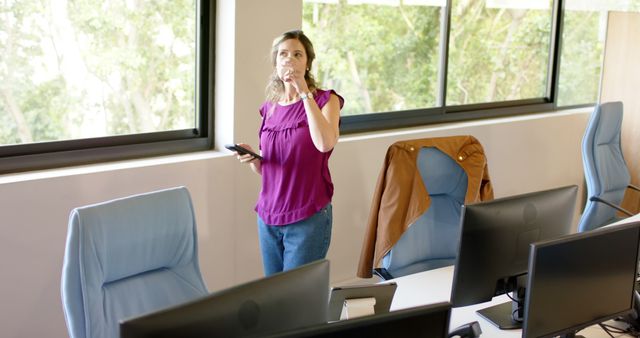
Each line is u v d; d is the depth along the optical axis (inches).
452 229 128.4
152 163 139.7
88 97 137.8
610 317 89.6
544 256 81.0
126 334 58.1
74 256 83.5
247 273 157.9
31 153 130.5
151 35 145.5
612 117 170.9
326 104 121.9
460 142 127.1
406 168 121.8
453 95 208.4
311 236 123.0
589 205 168.9
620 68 225.8
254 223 156.9
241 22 149.3
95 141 139.1
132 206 88.7
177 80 151.4
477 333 89.9
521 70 229.9
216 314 63.0
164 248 92.3
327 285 73.8
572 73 247.3
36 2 128.5
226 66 151.7
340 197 170.7
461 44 207.6
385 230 120.3
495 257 93.6
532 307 81.3
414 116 195.8
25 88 129.3
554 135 229.6
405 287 110.2
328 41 173.9
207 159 146.6
